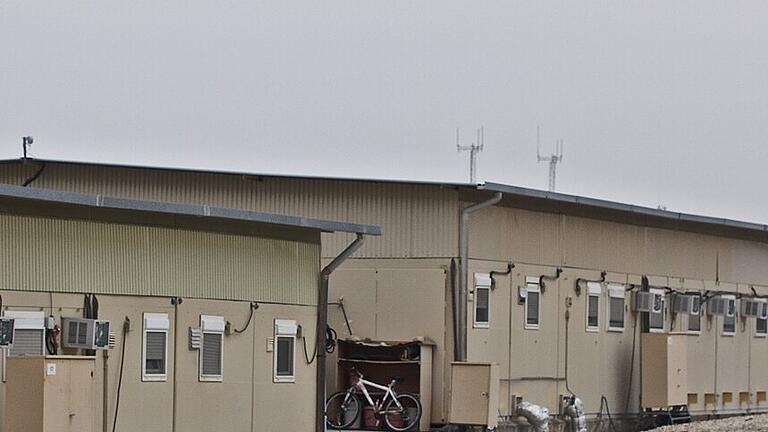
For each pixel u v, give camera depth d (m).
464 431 34.78
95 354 24.91
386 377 35.97
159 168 37.09
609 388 40.78
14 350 23.42
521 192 36.28
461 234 35.47
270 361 28.84
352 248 30.34
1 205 23.47
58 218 24.41
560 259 38.94
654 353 41.56
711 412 45.78
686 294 44.50
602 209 40.16
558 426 38.34
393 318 35.81
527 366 37.44
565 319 39.00
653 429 41.31
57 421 22.77
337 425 35.38
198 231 27.25
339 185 36.50
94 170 37.59
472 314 35.59
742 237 48.12
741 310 47.78
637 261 42.34
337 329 36.22
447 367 35.28
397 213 36.03
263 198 37.00
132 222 25.84
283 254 29.33
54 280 24.28
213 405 27.42
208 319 27.36
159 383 26.27
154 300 26.23
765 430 40.22
